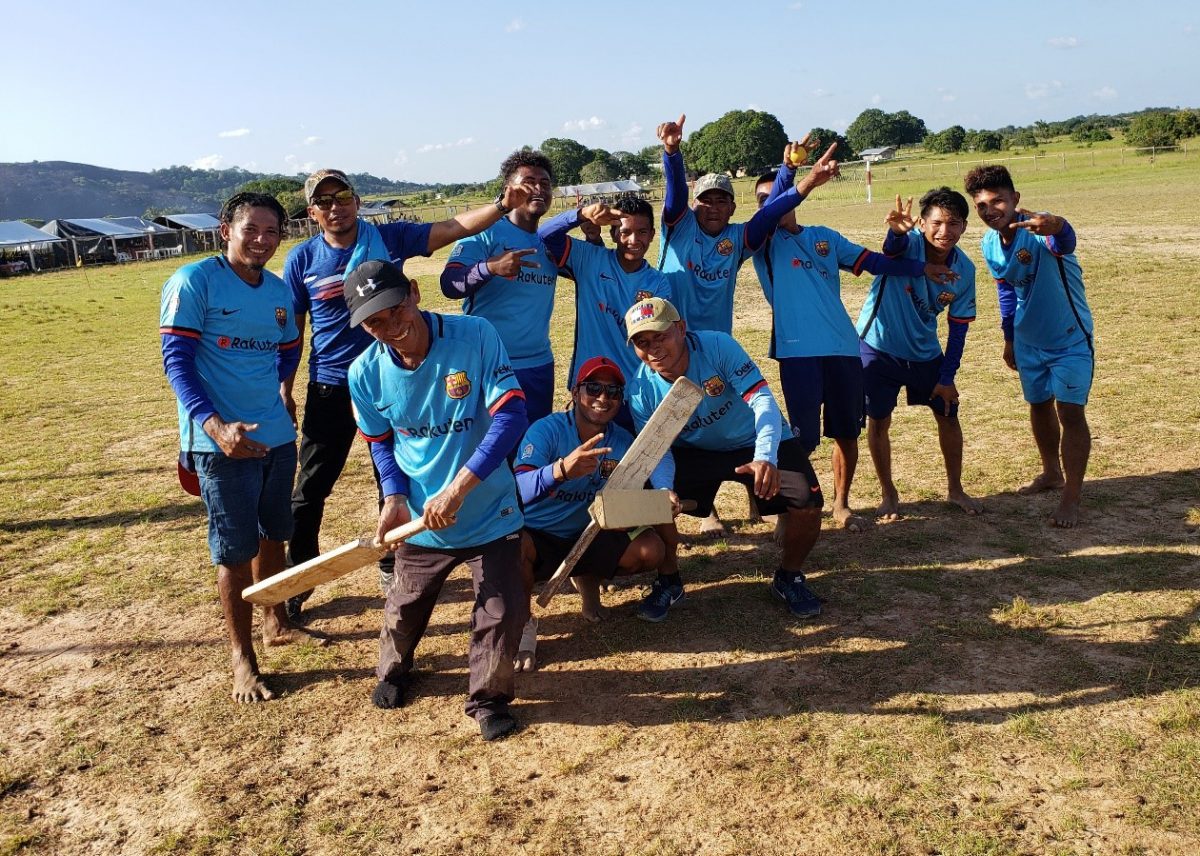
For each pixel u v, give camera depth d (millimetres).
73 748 3918
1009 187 5750
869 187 46438
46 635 5055
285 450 4645
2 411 11242
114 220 62656
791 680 4152
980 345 11617
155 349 16219
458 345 3750
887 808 3240
